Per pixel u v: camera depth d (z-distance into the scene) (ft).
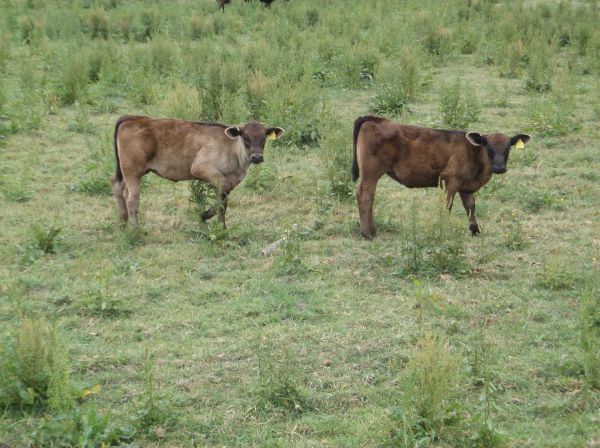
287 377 19.06
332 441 17.26
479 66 61.41
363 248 29.12
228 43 69.21
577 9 76.07
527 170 38.32
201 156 29.96
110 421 17.62
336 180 34.78
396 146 29.25
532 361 20.70
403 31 67.10
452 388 18.19
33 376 18.38
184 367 20.48
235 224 30.81
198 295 24.97
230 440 17.43
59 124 45.24
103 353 21.07
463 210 33.09
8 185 34.76
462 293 24.98
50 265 27.07
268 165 37.86
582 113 47.78
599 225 31.22
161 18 75.20
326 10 79.92
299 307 24.02
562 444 16.85
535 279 26.02
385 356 21.01
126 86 53.01
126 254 28.17
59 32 69.46
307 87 47.39
